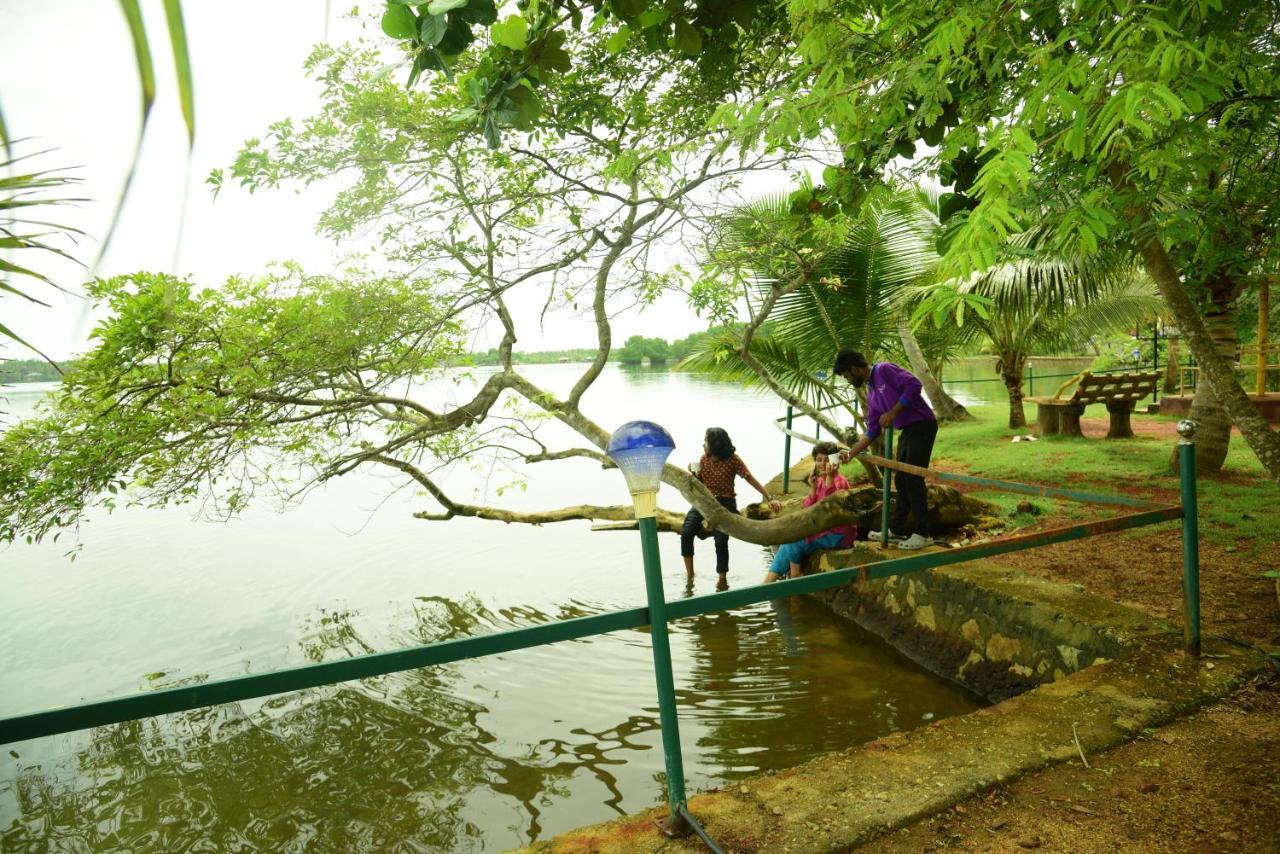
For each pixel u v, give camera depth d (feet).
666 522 30.55
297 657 20.35
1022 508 25.38
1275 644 13.23
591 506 31.42
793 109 10.66
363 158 17.30
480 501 41.73
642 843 8.38
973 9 9.41
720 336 29.76
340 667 6.91
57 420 16.24
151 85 1.19
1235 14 10.00
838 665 18.42
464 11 9.57
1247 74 10.51
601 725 15.71
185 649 21.17
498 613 23.27
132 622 23.54
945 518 24.31
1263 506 22.93
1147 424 45.32
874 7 12.31
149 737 16.15
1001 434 44.09
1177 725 10.68
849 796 9.12
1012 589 16.70
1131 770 9.64
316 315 17.85
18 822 13.11
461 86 12.46
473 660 19.49
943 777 9.47
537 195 19.04
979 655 16.83
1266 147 14.12
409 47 12.75
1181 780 9.39
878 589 20.70
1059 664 14.76
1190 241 15.69
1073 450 35.70
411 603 24.53
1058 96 7.74
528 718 16.19
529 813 12.73
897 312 29.12
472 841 12.01
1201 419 27.94
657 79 19.02
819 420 26.81
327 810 13.09
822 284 29.14
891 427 21.36
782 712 15.96
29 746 15.87
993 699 15.99
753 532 21.47
